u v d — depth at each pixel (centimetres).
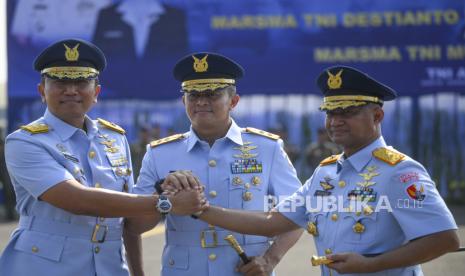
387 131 3847
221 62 1147
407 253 950
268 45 3809
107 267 1138
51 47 1106
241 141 1197
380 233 984
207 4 3809
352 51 3822
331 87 1020
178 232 1166
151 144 1221
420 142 3831
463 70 3819
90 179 1142
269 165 1194
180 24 3812
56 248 1099
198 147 1187
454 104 3822
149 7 3812
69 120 1132
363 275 992
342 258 966
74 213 1077
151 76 3822
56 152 1107
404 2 3809
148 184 1192
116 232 1155
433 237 947
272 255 1153
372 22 3812
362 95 1010
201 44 3819
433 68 3822
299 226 1112
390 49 3819
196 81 1143
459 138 3825
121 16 3822
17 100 3828
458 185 3822
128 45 3819
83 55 1112
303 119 3803
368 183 1003
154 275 2178
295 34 3812
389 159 1002
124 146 1212
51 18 3816
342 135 1024
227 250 1152
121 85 3822
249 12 3809
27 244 1106
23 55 3819
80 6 3819
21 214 1141
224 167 1177
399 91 3828
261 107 3819
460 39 3812
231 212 1116
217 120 1163
